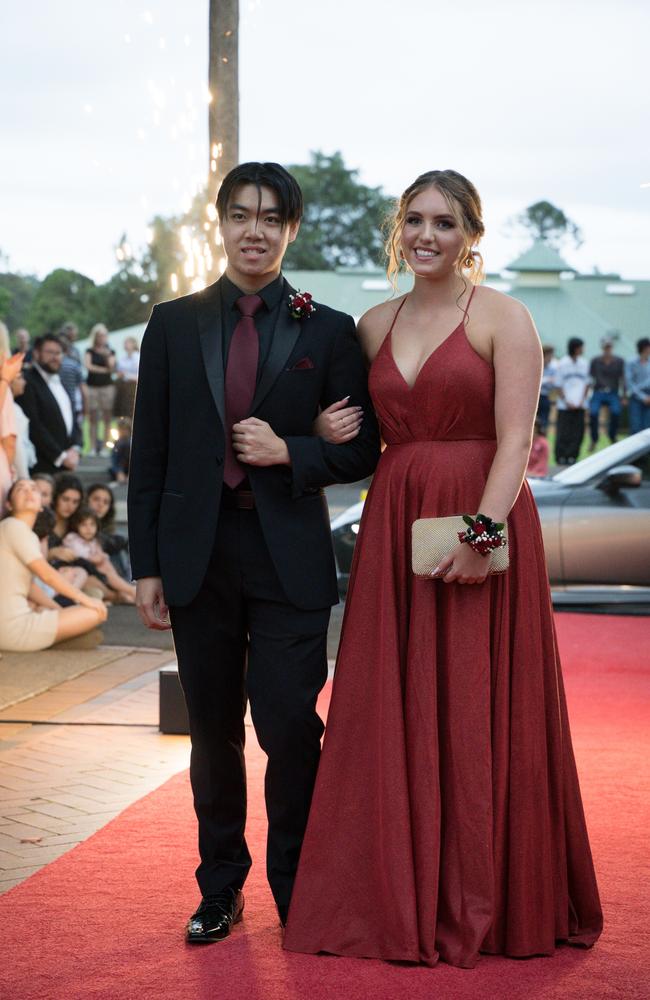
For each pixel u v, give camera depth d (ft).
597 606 29.78
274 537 10.27
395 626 10.37
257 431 10.13
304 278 124.88
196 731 10.67
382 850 10.04
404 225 10.53
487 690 10.16
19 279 156.04
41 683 21.22
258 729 10.42
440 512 10.36
